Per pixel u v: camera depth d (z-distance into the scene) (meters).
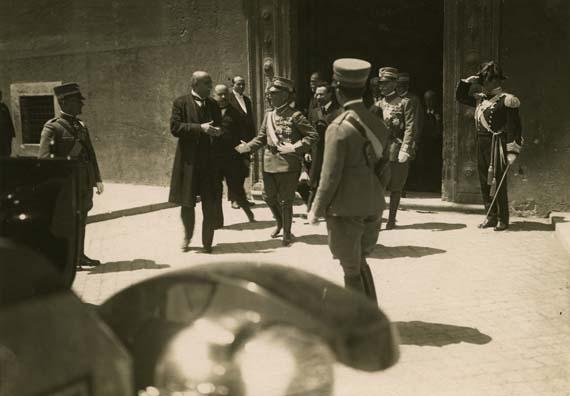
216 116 7.21
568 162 8.72
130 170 12.55
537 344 4.47
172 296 2.05
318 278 2.10
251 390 1.86
